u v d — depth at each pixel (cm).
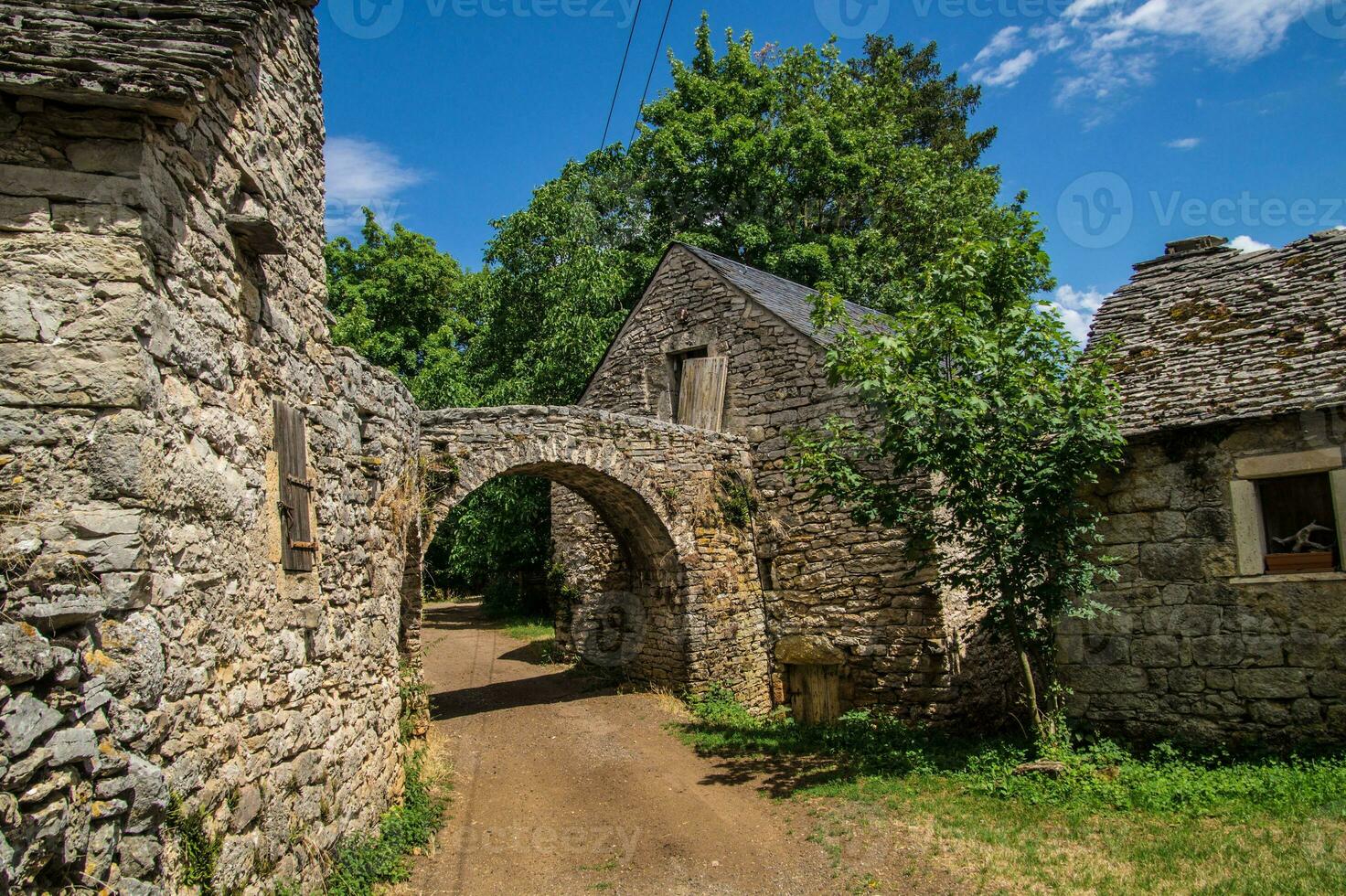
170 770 326
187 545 350
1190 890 509
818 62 2538
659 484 1144
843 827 680
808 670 1216
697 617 1157
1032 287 895
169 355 343
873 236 2230
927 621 1086
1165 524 790
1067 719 827
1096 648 820
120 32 361
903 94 2802
